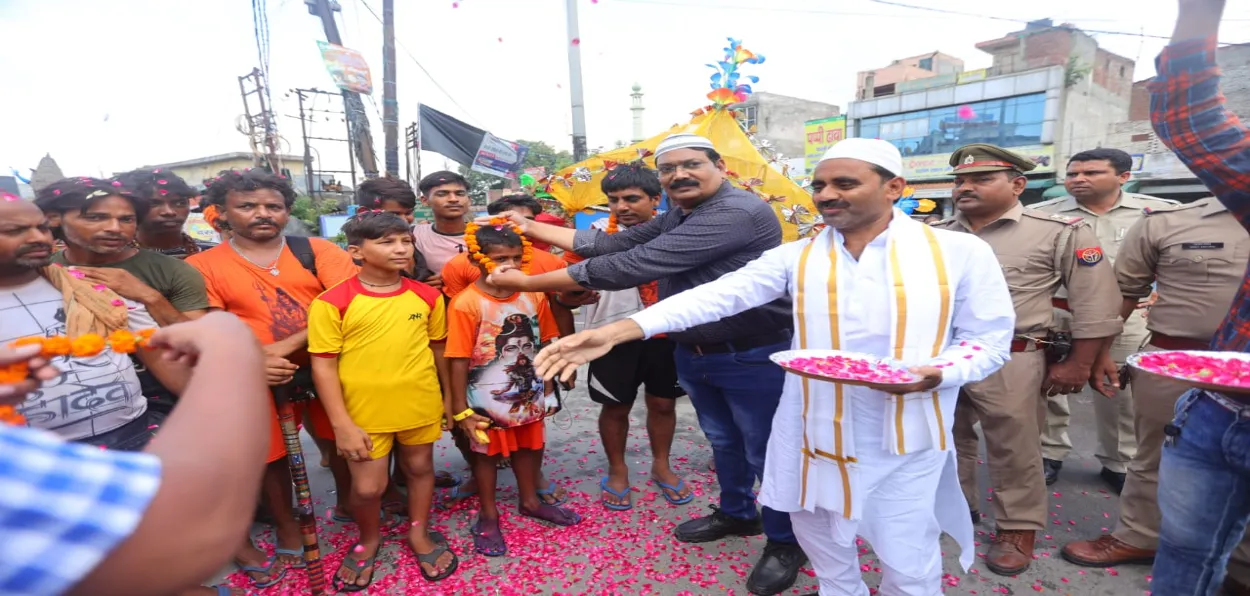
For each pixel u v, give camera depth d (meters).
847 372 1.64
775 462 2.13
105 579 0.52
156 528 0.54
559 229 3.27
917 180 19.05
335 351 2.49
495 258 2.77
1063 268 2.70
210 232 12.30
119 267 2.37
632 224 3.33
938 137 18.52
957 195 2.86
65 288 1.84
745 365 2.55
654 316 1.93
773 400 2.57
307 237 3.00
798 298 1.97
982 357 1.74
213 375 0.70
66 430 1.80
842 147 1.81
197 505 0.57
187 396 0.68
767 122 25.16
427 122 12.43
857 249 1.92
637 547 2.96
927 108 18.59
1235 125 1.62
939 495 2.07
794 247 2.06
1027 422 2.66
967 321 1.86
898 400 1.79
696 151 2.47
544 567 2.80
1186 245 2.59
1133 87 17.19
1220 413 1.80
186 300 2.49
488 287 2.84
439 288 3.41
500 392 2.85
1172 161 14.50
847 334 1.89
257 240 2.73
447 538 3.06
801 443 2.04
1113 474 3.48
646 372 3.33
